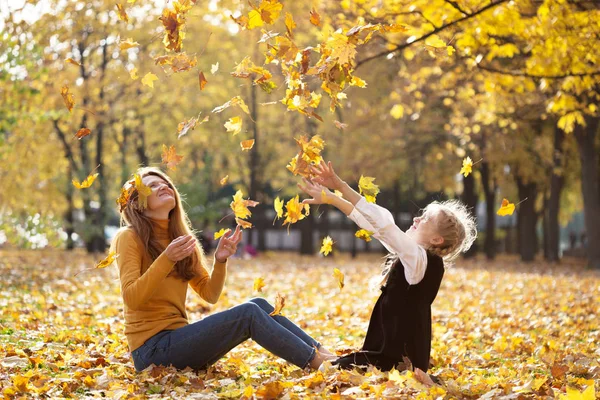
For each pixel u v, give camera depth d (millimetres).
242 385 5117
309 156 5051
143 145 36594
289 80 4914
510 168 35938
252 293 14750
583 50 9898
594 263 27203
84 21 25406
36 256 29000
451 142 30641
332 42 4785
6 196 28953
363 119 31594
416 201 43094
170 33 4980
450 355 7363
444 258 5387
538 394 5180
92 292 13641
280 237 60625
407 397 4633
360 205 5035
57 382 5207
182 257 5160
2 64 16234
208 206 37094
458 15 9617
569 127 11281
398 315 5172
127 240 5367
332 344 7793
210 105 34406
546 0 9406
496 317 11055
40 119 19359
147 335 5398
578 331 9383
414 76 13922
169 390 4926
